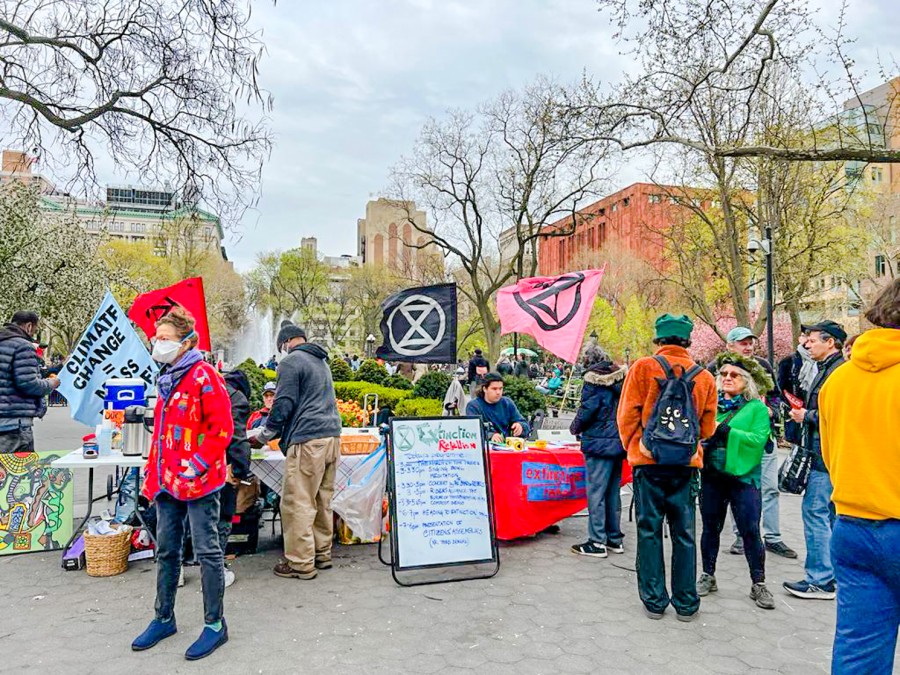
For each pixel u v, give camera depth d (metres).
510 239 31.78
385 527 5.99
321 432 4.87
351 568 5.11
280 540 5.89
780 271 16.55
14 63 7.96
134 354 6.05
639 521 4.21
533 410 12.20
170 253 37.47
